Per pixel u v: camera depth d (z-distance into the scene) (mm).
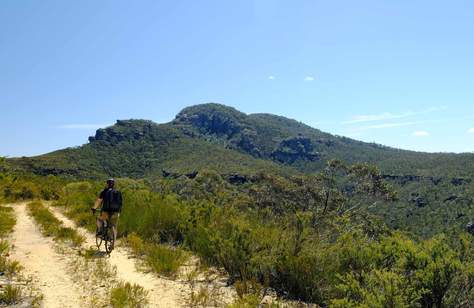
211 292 7215
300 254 7902
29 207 21656
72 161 168500
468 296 6016
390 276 5676
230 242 8602
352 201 35781
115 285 7262
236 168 151500
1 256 8320
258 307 6559
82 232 13867
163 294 6965
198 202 16406
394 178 162500
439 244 6535
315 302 7340
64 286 7008
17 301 5988
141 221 12906
